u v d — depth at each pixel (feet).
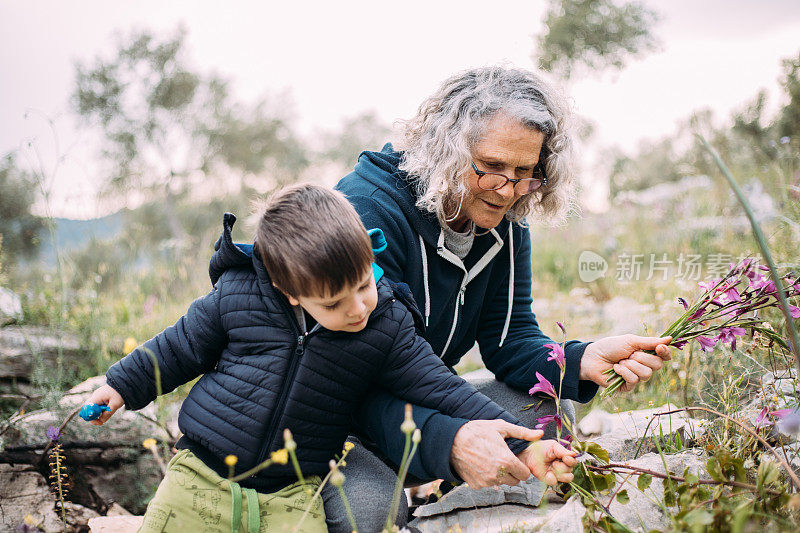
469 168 5.81
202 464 5.42
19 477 7.61
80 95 90.74
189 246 19.44
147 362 5.75
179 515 5.22
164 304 14.35
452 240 6.51
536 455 4.86
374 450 6.50
